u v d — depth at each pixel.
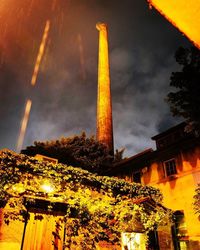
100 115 34.59
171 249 13.16
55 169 11.16
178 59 13.00
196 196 16.17
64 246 9.99
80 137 30.36
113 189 13.03
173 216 13.92
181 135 22.45
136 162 23.12
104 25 42.97
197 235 16.59
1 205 9.18
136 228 12.33
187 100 13.00
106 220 11.60
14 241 8.91
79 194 11.40
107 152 30.84
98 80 38.44
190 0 1.84
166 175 20.48
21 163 10.21
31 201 9.74
